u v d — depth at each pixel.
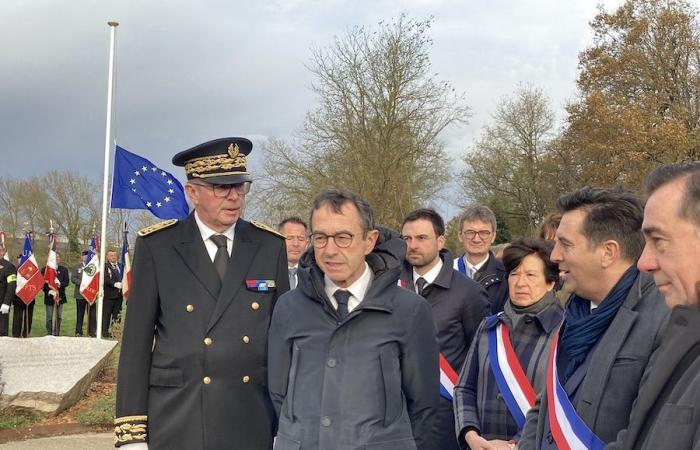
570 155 25.75
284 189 21.78
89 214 38.56
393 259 2.67
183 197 10.83
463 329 3.89
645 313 2.03
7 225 38.19
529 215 32.06
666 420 1.38
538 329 3.07
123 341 3.07
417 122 21.48
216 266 3.21
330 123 21.66
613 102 23.06
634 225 2.12
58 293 15.62
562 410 2.13
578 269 2.18
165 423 3.02
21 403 6.92
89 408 7.31
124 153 10.57
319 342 2.54
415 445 2.49
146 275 3.10
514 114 31.77
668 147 20.91
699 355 1.42
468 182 33.06
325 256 2.53
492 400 3.06
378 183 21.31
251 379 3.12
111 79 12.27
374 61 21.36
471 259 5.08
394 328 2.54
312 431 2.44
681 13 22.70
